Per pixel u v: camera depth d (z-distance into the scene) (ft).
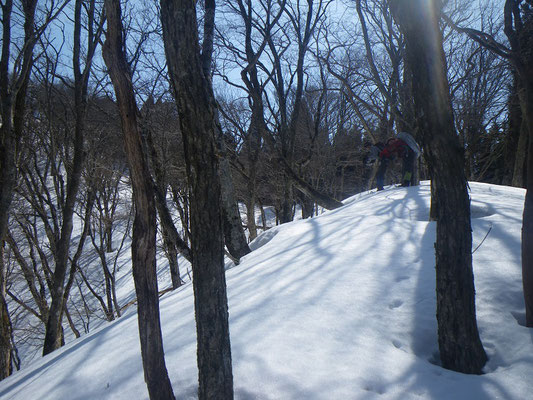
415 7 7.49
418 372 7.93
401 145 27.30
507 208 16.61
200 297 6.30
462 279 7.97
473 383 7.44
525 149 40.52
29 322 42.78
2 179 19.61
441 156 7.76
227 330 6.45
